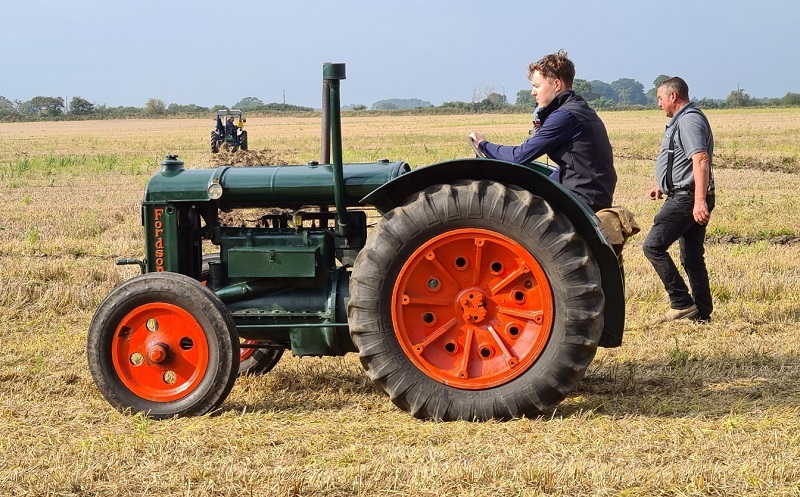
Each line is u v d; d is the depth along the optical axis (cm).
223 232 535
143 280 494
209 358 491
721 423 458
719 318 729
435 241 470
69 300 819
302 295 519
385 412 503
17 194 1819
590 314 462
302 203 529
